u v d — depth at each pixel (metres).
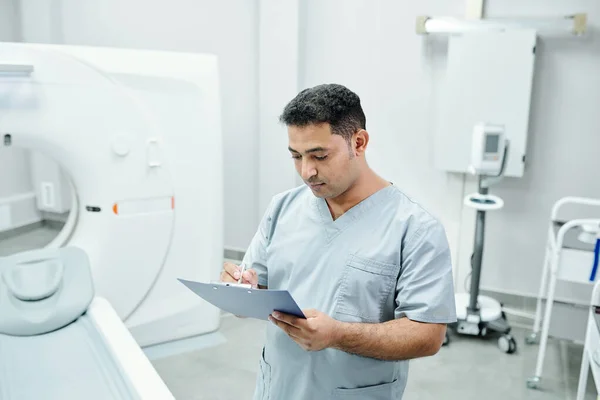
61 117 2.47
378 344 1.13
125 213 2.69
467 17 3.01
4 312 2.11
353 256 1.25
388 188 1.30
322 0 3.46
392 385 1.30
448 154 3.15
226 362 2.79
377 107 3.42
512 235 3.21
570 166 3.03
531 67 2.89
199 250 2.95
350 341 1.12
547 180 3.09
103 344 2.02
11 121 2.37
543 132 3.04
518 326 3.19
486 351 2.93
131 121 2.62
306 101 1.11
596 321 2.03
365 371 1.26
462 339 3.05
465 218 3.30
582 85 2.92
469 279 3.36
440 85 3.21
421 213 1.25
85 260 2.39
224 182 4.02
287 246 1.35
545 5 2.92
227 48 3.81
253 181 3.96
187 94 2.76
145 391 1.69
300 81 3.61
